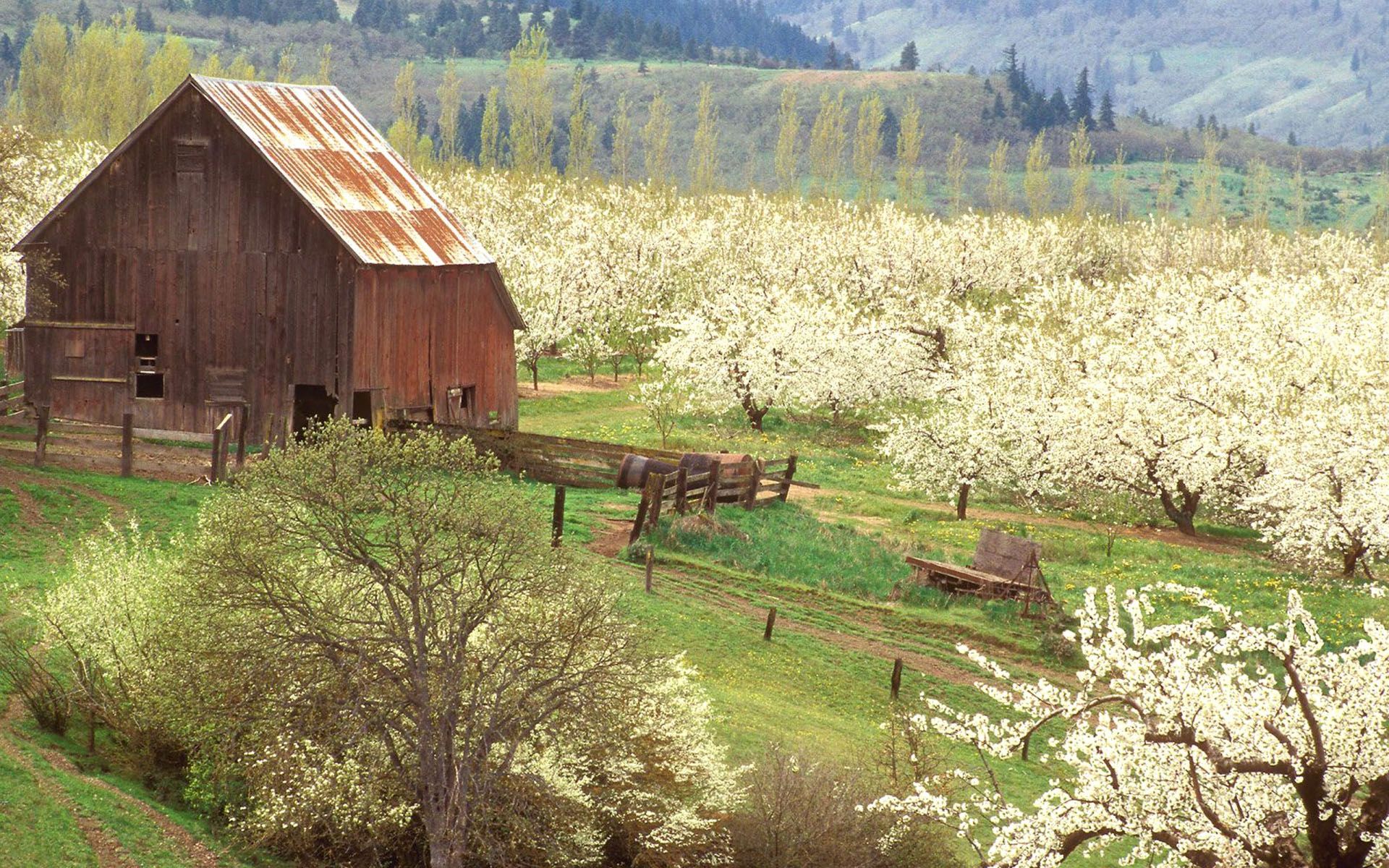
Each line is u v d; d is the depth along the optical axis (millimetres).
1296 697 32094
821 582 65625
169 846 33625
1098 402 84562
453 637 34969
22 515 57312
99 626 38000
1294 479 73938
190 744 36562
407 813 35188
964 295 169125
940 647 60406
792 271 159250
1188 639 33500
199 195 75812
